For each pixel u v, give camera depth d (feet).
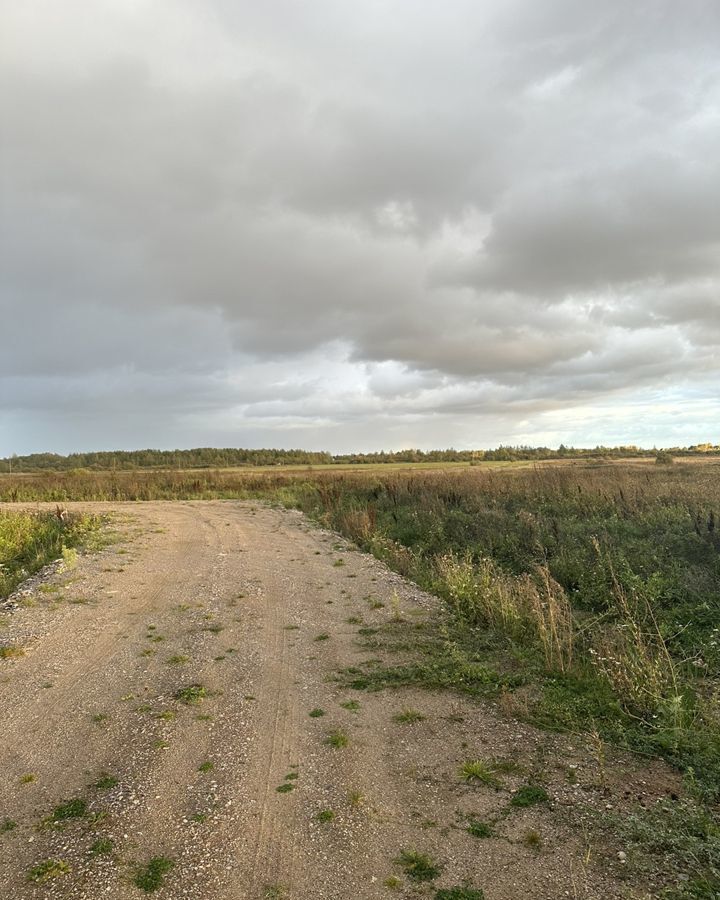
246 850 11.71
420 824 12.46
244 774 14.67
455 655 22.11
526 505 59.57
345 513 62.85
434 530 49.70
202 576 37.11
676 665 21.63
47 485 115.44
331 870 11.07
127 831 12.42
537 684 19.84
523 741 16.06
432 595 31.68
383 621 27.27
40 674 21.75
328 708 18.52
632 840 11.60
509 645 23.62
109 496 103.19
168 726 17.39
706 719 16.37
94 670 22.06
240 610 29.71
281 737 16.62
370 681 20.53
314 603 30.78
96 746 16.31
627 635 23.48
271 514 70.08
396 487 78.54
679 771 14.44
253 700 19.21
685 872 10.62
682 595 29.14
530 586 28.07
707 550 35.55
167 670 21.95
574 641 23.68
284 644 24.63
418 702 18.79
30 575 38.19
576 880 10.53
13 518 58.44
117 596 32.53
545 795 13.34
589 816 12.47
